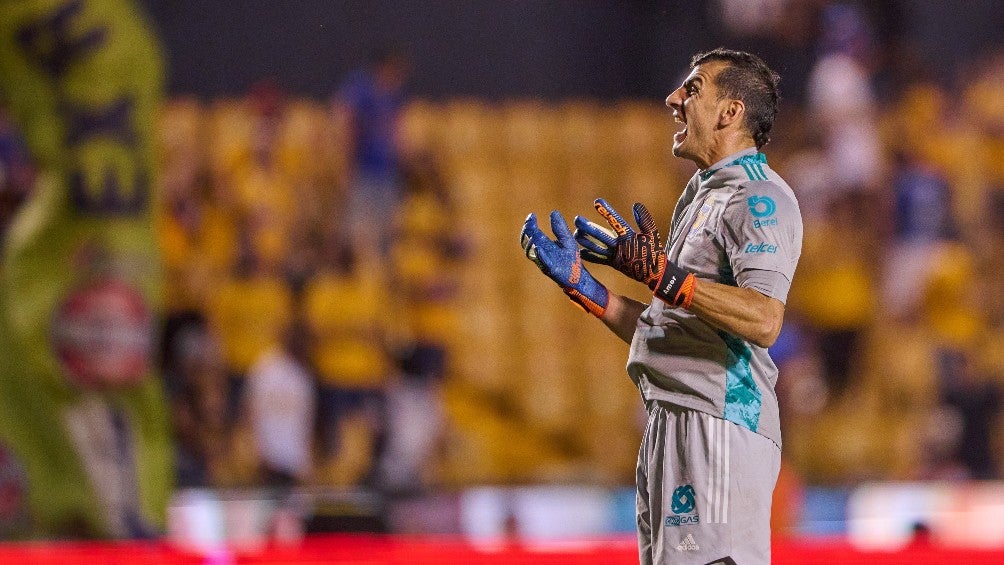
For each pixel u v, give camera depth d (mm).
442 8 33344
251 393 28844
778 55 33094
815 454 30109
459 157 32219
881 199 32094
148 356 21594
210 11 32312
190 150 30438
